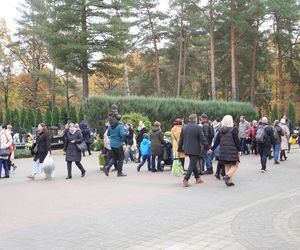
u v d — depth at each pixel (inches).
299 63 1982.0
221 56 2004.2
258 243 258.1
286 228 292.5
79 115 1581.0
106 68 1585.9
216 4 1611.7
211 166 617.6
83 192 468.4
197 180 523.8
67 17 1472.7
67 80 2282.2
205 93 2217.0
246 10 1605.6
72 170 694.5
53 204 402.9
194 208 370.3
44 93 2263.8
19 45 2282.2
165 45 2156.7
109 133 607.8
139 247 258.1
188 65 2262.6
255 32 1804.9
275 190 464.1
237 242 261.9
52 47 1523.1
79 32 1481.3
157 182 538.0
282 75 1964.8
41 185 530.0
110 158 619.8
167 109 1278.3
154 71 2169.0
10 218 347.3
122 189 483.2
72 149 593.0
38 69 2341.3
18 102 2536.9
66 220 335.3
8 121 1907.0
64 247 262.7
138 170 659.4
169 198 421.4
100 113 1181.7
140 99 1237.7
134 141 810.2
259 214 338.3
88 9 1498.5
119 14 1546.5
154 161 653.3
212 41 1724.9
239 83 2047.2
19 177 619.8
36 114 1764.3
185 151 508.4
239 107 1513.3
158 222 321.1
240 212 347.9
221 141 508.7
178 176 596.4
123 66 1887.3
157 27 1956.2
